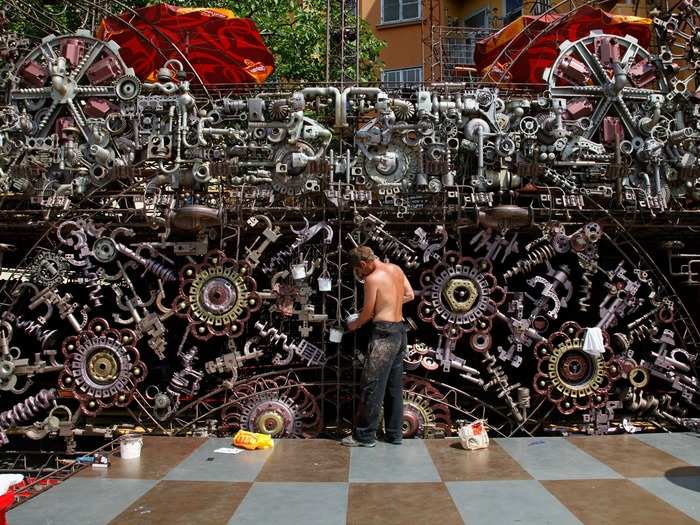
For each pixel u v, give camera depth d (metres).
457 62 16.61
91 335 6.28
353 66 12.05
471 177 6.46
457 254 6.27
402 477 4.74
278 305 6.20
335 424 6.68
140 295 7.78
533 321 6.37
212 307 6.17
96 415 6.79
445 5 18.59
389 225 6.55
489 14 17.70
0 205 6.54
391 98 6.59
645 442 5.76
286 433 6.05
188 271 6.26
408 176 6.42
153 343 6.27
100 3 10.01
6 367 6.20
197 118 6.58
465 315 6.21
